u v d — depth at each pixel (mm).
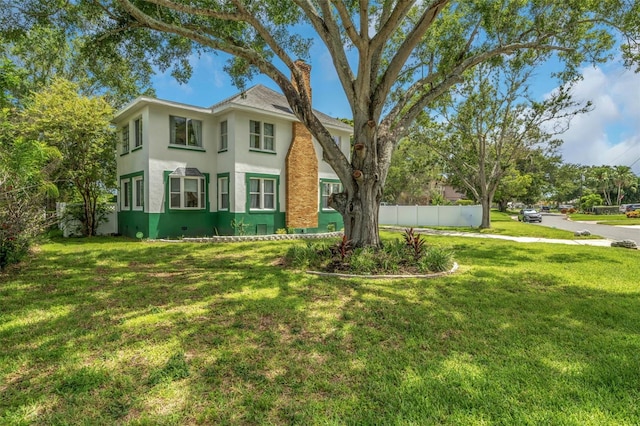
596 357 3365
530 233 18500
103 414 2432
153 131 13602
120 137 16297
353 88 8391
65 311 4676
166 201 13945
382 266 7359
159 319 4336
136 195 14789
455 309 4852
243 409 2492
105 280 6578
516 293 5797
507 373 3020
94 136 14133
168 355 3330
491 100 19469
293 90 8555
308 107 8547
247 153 14953
